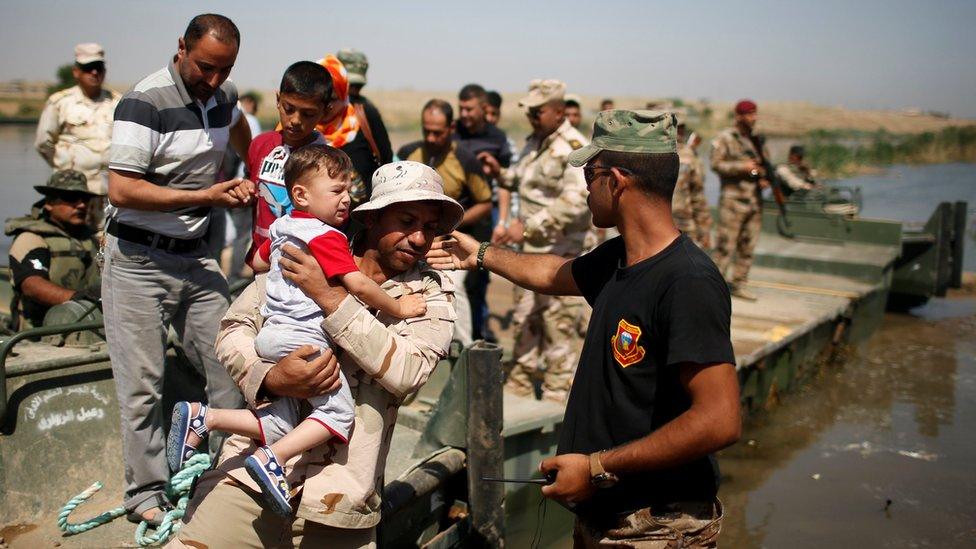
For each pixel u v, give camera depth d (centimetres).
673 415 246
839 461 649
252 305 286
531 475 507
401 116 6788
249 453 276
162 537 356
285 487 251
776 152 3406
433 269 292
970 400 804
